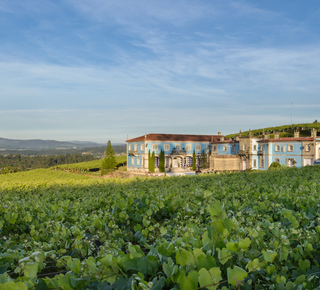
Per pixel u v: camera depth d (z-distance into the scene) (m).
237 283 2.59
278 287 2.90
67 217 8.11
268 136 57.22
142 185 16.73
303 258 3.93
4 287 2.27
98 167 85.25
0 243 5.78
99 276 3.01
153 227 5.80
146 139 66.56
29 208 9.42
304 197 7.70
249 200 8.66
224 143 65.62
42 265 3.44
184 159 70.88
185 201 8.21
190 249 3.31
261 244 3.88
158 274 3.16
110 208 9.35
